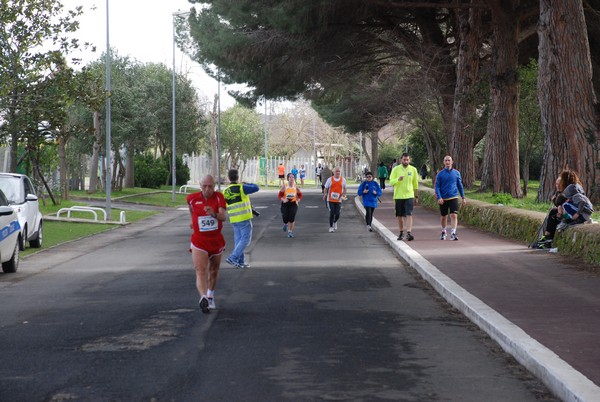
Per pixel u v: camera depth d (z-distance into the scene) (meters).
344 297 13.59
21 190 22.62
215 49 42.28
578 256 17.34
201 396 7.22
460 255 18.62
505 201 30.23
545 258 17.66
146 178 72.62
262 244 24.30
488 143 43.41
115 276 17.00
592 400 6.44
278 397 7.18
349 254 21.25
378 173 70.69
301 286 15.02
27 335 10.27
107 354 9.05
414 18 45.66
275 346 9.47
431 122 55.94
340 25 41.03
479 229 26.91
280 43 42.12
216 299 13.40
